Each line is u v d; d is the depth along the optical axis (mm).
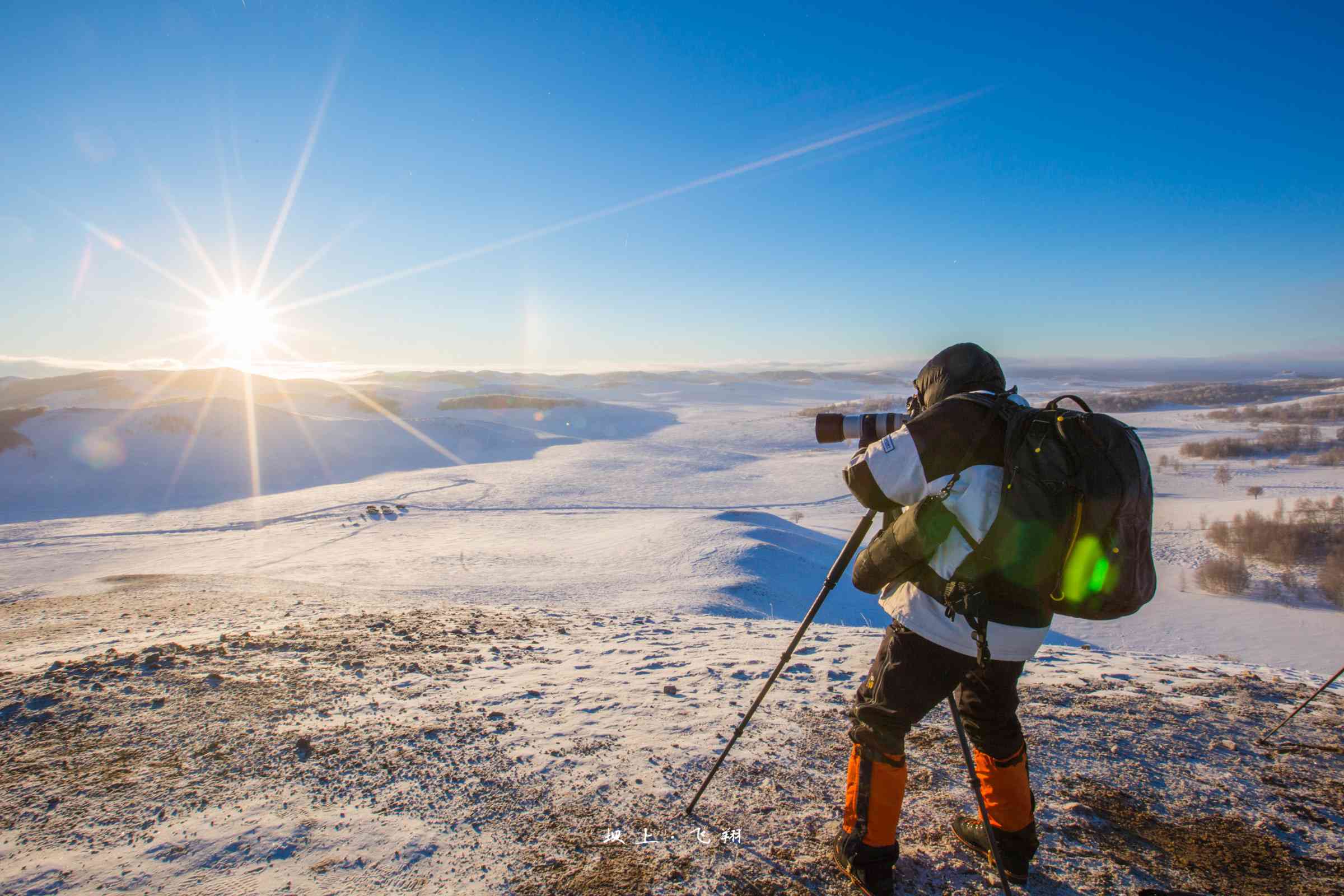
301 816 2668
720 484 93938
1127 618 43188
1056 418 1873
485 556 46094
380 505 76750
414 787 2934
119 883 2227
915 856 2451
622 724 3795
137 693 4164
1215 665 6000
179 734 3525
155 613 9875
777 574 38531
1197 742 3529
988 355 2186
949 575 1985
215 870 2305
